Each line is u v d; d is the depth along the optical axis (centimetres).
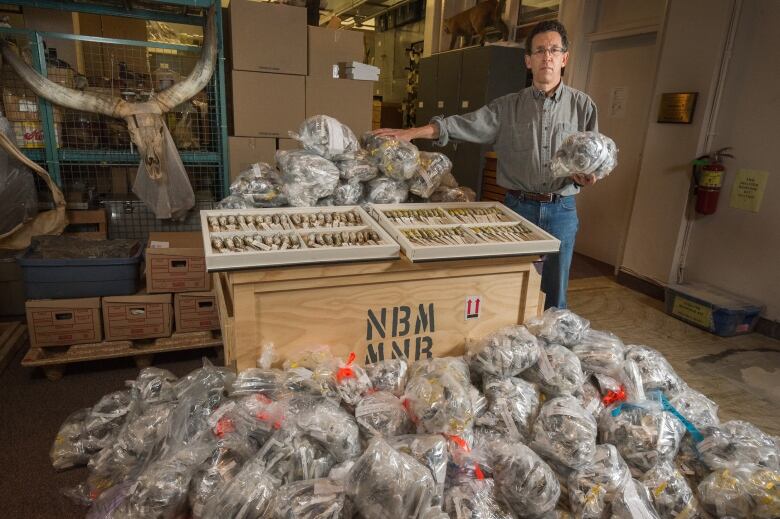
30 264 225
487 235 151
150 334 249
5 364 249
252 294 125
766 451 125
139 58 325
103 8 271
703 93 344
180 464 109
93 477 153
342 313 136
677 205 370
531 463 108
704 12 339
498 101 220
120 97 272
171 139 267
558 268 221
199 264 249
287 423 111
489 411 128
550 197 212
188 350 275
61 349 240
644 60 412
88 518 122
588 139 156
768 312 324
